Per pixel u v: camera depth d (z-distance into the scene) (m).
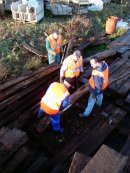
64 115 6.69
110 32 11.15
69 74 6.75
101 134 6.12
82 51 9.69
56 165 5.11
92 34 11.13
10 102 6.41
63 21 11.48
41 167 4.77
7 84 6.90
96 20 12.12
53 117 5.77
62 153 5.49
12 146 4.40
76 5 12.30
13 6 10.62
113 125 6.38
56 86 5.40
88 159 3.50
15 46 9.25
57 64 8.16
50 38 8.19
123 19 12.99
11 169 4.30
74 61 6.61
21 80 7.17
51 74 7.78
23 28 10.40
